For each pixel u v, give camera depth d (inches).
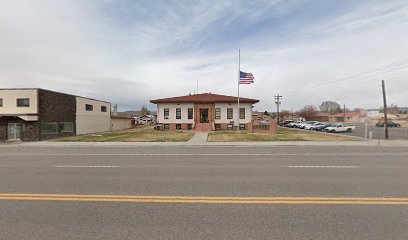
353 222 174.4
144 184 277.6
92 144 788.6
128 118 2101.4
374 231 161.0
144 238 153.8
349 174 326.0
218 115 1632.6
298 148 679.7
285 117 4498.0
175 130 1549.0
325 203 212.8
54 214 190.7
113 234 158.9
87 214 190.5
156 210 198.5
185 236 155.9
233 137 1020.5
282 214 189.0
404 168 369.7
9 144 836.6
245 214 189.5
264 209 199.5
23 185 274.4
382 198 225.1
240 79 1348.4
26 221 178.2
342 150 628.4
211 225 170.9
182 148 688.4
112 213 192.7
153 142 835.4
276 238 152.9
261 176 315.6
